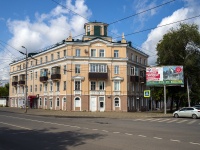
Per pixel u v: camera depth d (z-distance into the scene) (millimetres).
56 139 13531
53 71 56719
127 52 56219
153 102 71000
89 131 17031
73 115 36719
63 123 23219
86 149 10758
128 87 55844
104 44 54531
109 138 13805
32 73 66250
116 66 54750
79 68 53562
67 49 53344
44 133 16000
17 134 15539
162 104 76375
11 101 77688
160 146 11352
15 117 31734
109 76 54219
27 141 12922
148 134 15516
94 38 54219
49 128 18875
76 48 53656
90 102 53250
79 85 53375
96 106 53344
